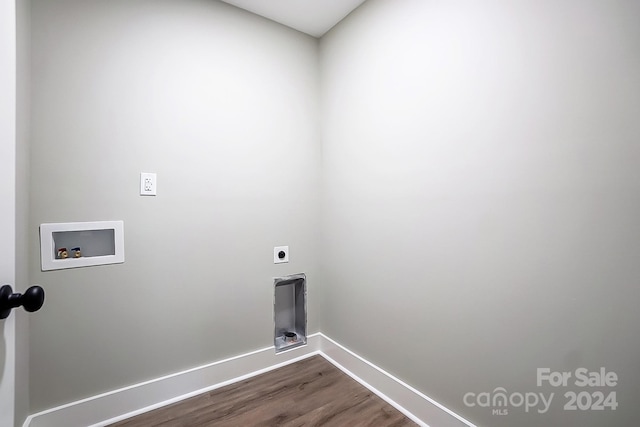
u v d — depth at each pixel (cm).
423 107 134
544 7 95
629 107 80
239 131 170
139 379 142
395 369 150
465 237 119
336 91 187
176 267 151
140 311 142
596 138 86
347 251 181
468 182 117
